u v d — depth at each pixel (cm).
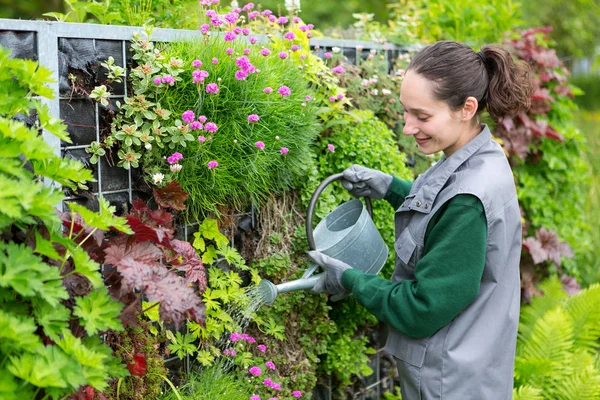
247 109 206
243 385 212
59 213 154
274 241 228
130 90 193
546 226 365
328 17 988
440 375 178
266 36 242
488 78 185
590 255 414
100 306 136
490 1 389
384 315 182
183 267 175
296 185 239
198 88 191
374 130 266
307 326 235
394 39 314
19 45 167
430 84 175
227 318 208
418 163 299
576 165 389
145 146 189
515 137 346
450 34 380
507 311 182
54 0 776
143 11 228
